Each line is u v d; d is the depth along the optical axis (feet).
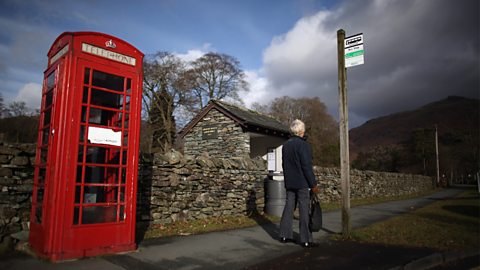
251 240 17.85
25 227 16.06
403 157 171.73
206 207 25.13
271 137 54.13
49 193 13.10
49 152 13.74
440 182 134.21
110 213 14.53
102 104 14.78
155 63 100.83
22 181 16.24
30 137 67.77
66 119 13.20
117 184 14.69
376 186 60.29
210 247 16.06
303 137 17.25
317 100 133.90
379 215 30.48
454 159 160.97
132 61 15.61
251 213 29.07
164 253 14.70
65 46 14.11
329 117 134.00
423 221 24.57
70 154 13.21
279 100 135.54
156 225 21.18
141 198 20.62
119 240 14.52
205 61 107.76
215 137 48.73
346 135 19.08
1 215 15.31
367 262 13.23
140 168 20.66
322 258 13.96
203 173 25.22
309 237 16.21
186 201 23.61
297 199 16.79
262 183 31.60
